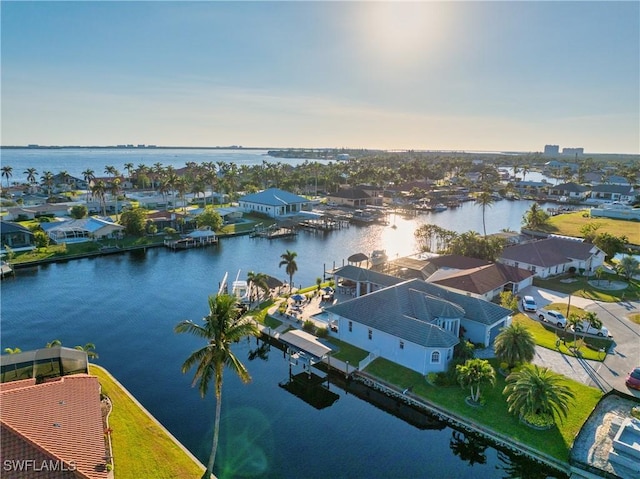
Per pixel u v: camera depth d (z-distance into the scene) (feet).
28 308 202.39
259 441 111.96
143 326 183.52
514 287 215.72
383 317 153.38
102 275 254.06
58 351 122.62
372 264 253.44
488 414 117.60
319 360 146.92
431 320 153.58
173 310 201.36
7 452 74.33
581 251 254.06
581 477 96.89
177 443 105.81
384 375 138.92
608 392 125.80
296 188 611.47
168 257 296.71
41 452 76.38
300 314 188.96
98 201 464.24
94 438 86.58
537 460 102.42
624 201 552.41
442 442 113.80
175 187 440.45
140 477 91.35
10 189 564.30
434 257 258.78
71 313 196.95
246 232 374.22
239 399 131.64
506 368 136.98
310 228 401.08
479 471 103.55
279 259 293.23
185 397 131.54
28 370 116.78
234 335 93.66
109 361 153.38
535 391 109.50
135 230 340.18
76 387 99.96
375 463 105.09
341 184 642.63
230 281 244.42
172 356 157.58
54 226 333.83
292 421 121.08
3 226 301.84
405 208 503.20
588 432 109.09
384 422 121.80
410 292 165.27
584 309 192.24
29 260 272.31
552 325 175.42
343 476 100.22
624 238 298.97
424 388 131.13
